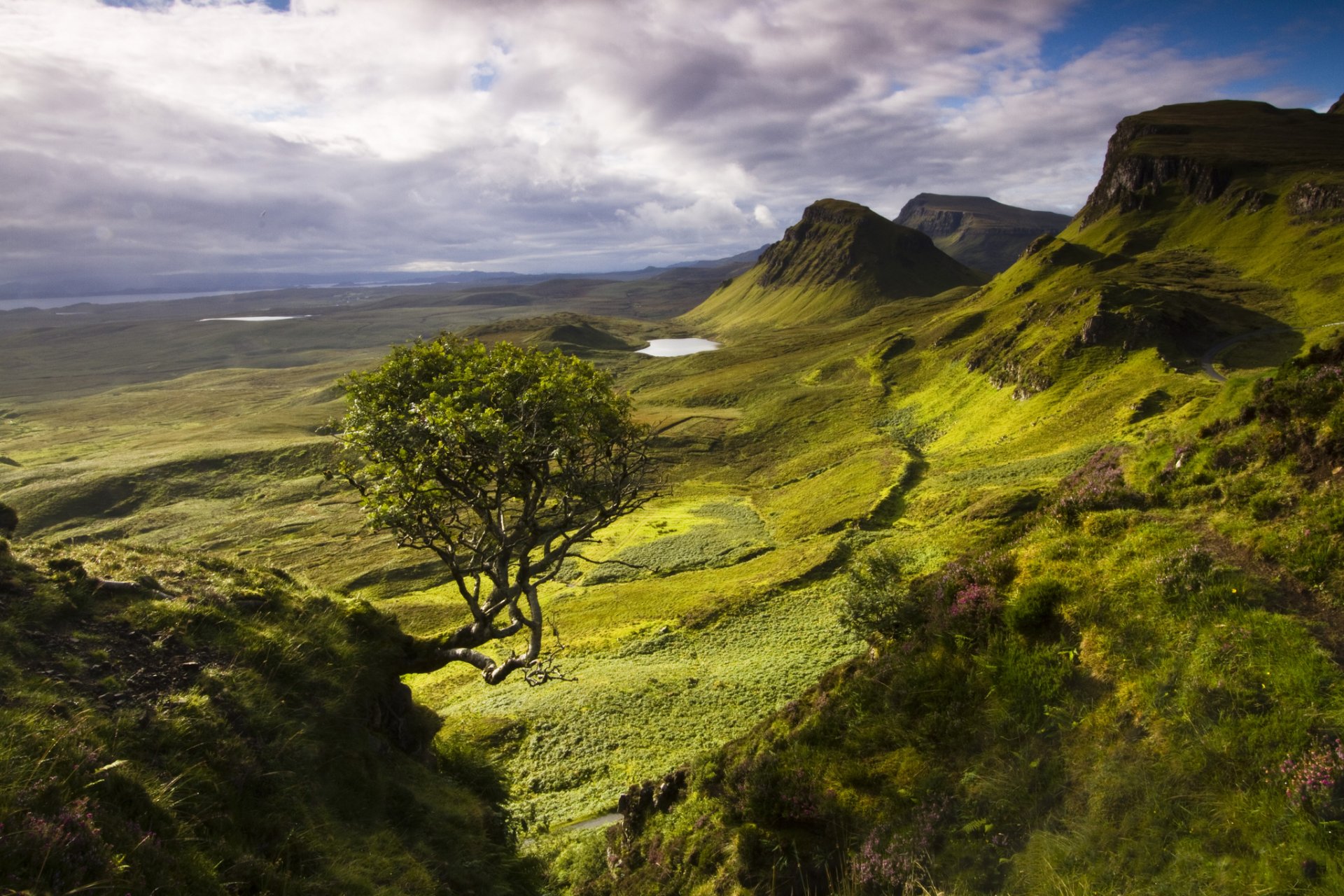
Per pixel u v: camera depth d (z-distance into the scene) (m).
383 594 108.25
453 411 15.30
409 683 64.38
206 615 13.38
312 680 13.57
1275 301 190.50
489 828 15.45
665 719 44.06
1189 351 147.00
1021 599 11.91
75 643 11.25
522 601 88.50
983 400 171.88
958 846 9.27
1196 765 7.80
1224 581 10.00
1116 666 9.92
